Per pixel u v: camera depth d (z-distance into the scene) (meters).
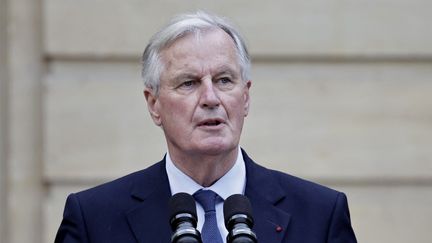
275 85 13.85
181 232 7.19
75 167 13.84
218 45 8.16
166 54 8.26
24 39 13.84
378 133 13.92
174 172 8.60
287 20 13.84
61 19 13.77
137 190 8.77
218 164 8.41
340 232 8.55
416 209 14.00
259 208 8.57
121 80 13.88
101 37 13.78
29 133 13.85
